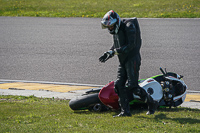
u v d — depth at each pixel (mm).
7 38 64625
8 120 18547
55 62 46500
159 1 101500
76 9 96375
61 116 19734
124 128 16625
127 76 19266
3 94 28203
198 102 25516
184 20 74062
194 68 41406
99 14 86250
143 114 20422
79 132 15875
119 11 89812
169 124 17609
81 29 70062
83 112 21500
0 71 42312
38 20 82500
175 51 50625
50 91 29969
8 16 89688
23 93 28750
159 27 68125
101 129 16438
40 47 56625
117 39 19047
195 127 16844
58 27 73062
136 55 19109
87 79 37281
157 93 21859
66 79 37375
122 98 19828
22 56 50812
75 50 53719
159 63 44312
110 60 47094
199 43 55000
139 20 76438
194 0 96250
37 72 41250
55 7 101812
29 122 18094
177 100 23141
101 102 21469
